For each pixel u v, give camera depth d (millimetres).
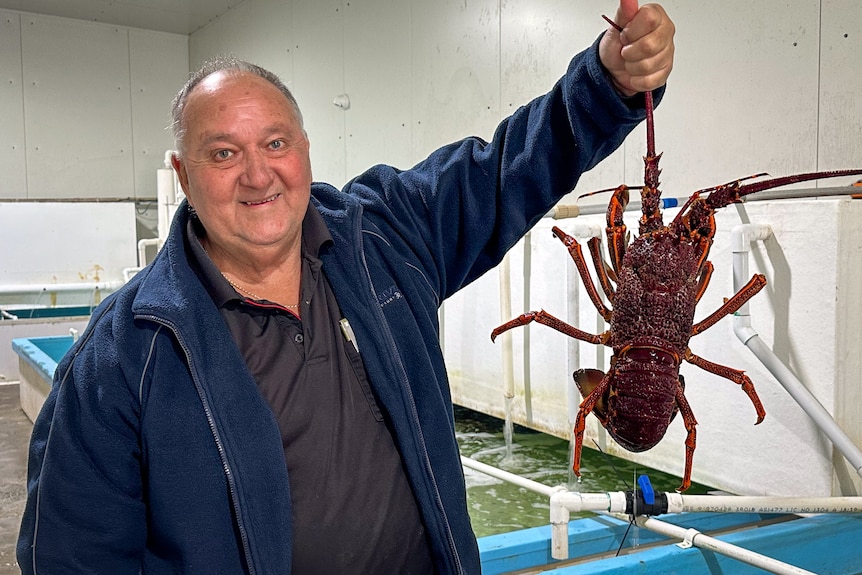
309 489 1227
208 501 1158
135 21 7543
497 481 3084
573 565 2039
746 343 2334
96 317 1252
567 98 1381
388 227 1453
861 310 2285
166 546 1187
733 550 1896
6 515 3295
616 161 3293
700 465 2713
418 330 1342
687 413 1431
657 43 1200
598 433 3219
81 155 7605
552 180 1473
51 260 6957
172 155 1289
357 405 1283
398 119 4781
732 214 2527
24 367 5039
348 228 1361
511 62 3797
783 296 2377
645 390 1401
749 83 2709
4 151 7242
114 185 7797
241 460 1150
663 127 3078
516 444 3572
